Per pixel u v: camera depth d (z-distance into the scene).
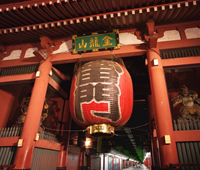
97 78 4.57
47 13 5.87
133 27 6.50
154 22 6.24
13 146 5.55
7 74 7.13
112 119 4.37
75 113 4.59
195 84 8.61
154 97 5.11
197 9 5.61
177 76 8.93
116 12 5.64
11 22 6.32
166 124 4.63
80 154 10.35
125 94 4.63
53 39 7.10
